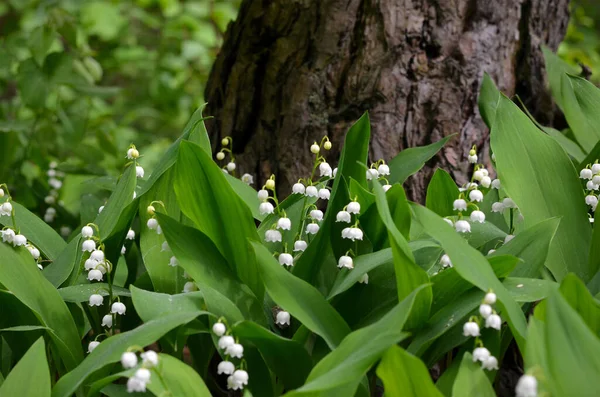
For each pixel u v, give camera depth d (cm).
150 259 127
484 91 136
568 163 125
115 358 112
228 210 121
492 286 112
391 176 131
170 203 128
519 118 125
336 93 144
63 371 124
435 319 117
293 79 145
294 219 128
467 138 143
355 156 127
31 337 123
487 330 115
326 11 144
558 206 124
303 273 123
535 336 109
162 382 110
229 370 113
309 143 144
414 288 115
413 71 143
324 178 141
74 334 122
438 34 143
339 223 125
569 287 111
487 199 132
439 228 113
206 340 125
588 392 105
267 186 124
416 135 142
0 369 127
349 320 122
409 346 116
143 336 113
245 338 116
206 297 117
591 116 138
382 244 124
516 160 124
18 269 121
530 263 118
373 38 143
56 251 131
